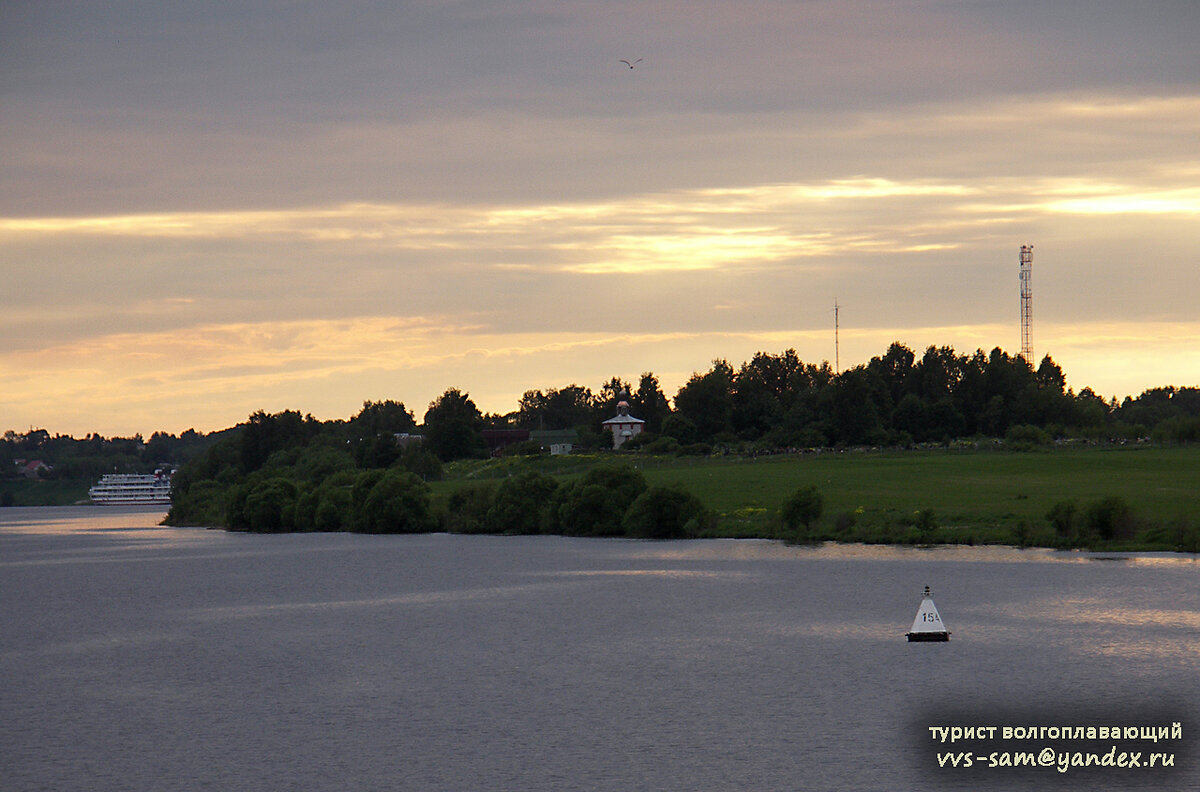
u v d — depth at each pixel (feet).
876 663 238.68
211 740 194.49
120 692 230.48
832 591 334.24
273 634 294.87
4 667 260.01
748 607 312.09
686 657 250.37
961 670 230.07
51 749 191.21
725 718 200.75
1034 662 234.79
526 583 378.12
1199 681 217.36
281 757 184.03
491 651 262.47
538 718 203.41
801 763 176.24
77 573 474.08
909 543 433.89
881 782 168.35
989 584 334.24
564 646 265.95
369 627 300.61
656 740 188.85
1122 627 266.98
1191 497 473.67
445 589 370.53
